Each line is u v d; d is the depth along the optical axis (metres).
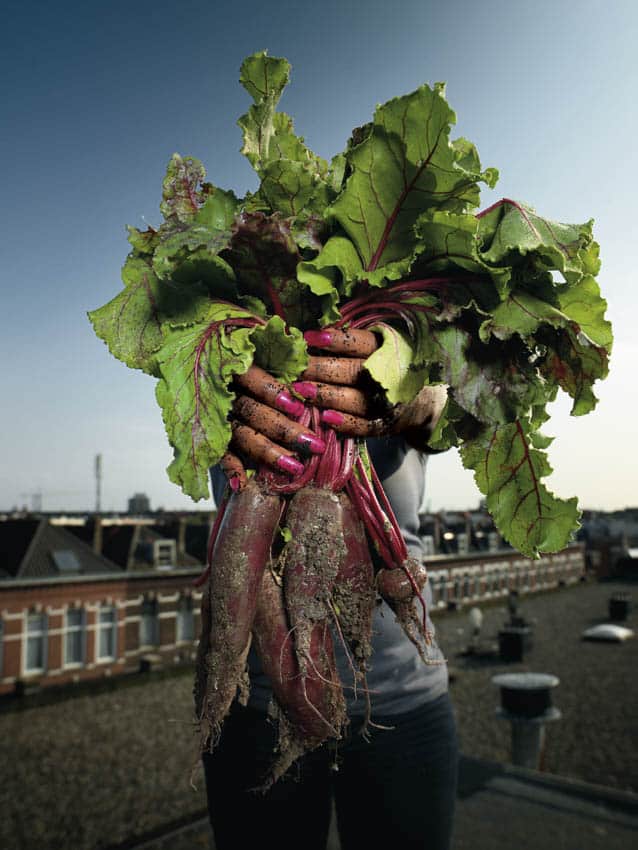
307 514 1.23
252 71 1.41
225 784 1.56
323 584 1.22
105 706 20.42
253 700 1.52
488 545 47.78
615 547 65.81
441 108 1.07
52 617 21.78
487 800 3.82
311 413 1.24
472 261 1.17
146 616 24.88
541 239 1.14
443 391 1.43
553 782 4.07
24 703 20.09
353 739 1.49
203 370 1.15
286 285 1.25
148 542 25.88
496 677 8.71
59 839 11.73
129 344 1.27
